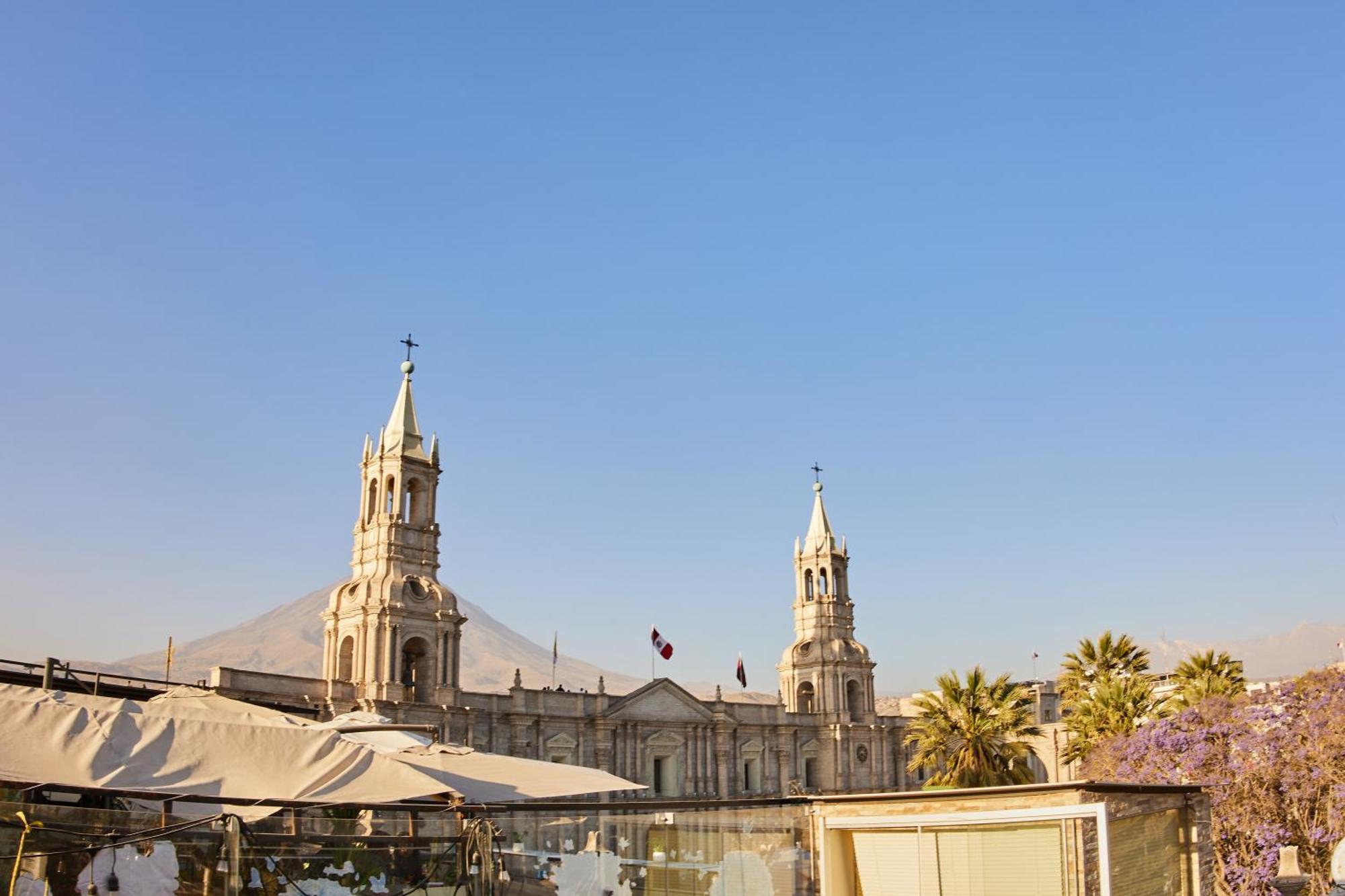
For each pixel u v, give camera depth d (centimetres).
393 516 8844
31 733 2405
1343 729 4581
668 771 10412
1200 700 6253
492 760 3284
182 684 6347
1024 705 7869
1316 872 4438
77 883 2208
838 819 3128
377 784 2642
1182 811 3164
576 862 2777
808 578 12281
